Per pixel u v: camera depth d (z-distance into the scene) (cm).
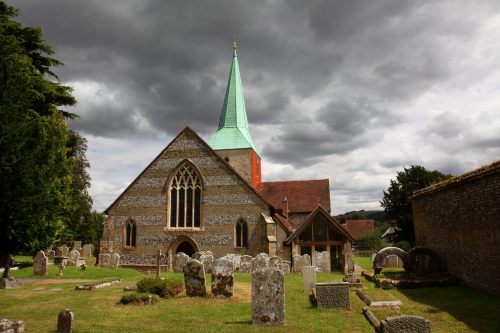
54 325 1189
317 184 4647
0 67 1822
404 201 5609
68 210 3722
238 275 2578
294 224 4356
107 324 1211
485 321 1224
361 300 1608
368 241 5922
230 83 4853
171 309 1443
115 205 3612
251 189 3359
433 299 1612
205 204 3428
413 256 2366
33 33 3300
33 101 3108
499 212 1611
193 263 1739
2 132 1727
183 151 3578
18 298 1689
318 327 1167
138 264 3447
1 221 1933
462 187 1978
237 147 4462
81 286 1958
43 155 1952
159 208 3522
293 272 2989
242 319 1281
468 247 1916
